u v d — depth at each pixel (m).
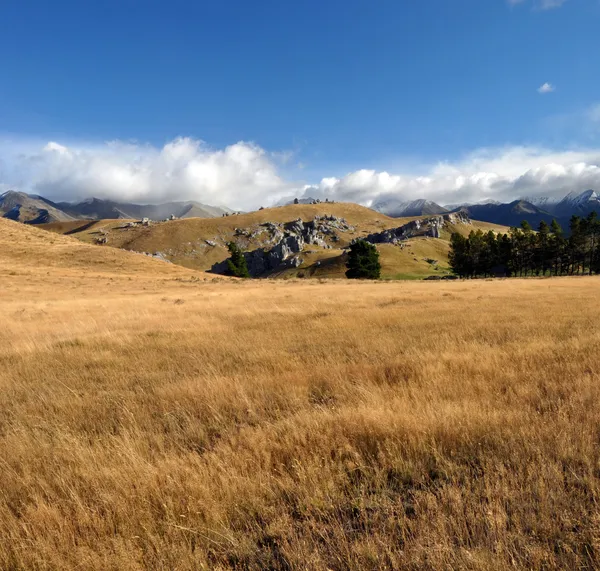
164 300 24.38
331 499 3.15
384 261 166.12
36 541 2.73
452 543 2.47
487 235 105.38
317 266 164.12
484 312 14.70
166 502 3.14
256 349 9.28
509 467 3.38
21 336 12.30
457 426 4.17
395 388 5.69
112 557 2.56
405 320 13.00
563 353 7.42
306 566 2.42
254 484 3.33
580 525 2.70
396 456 3.69
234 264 98.50
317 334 11.07
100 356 9.15
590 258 89.06
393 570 2.35
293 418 4.64
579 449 3.62
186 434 4.63
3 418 5.50
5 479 3.67
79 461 3.88
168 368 8.01
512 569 2.27
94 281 43.06
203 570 2.49
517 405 4.84
